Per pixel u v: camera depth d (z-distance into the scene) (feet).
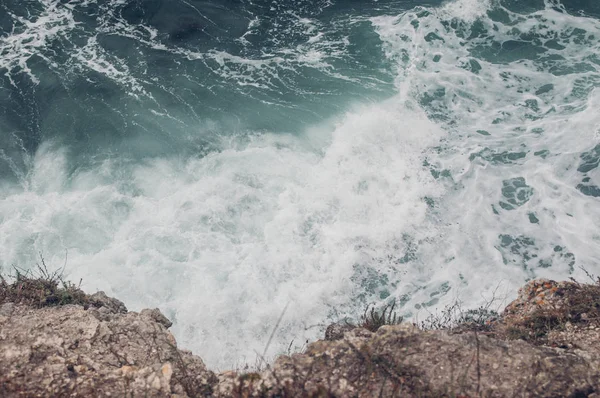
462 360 19.99
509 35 51.72
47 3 58.39
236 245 37.11
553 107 45.14
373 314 28.99
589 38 50.57
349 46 52.11
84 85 49.11
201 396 19.94
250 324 33.17
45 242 37.40
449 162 41.73
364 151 42.57
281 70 50.19
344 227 37.73
